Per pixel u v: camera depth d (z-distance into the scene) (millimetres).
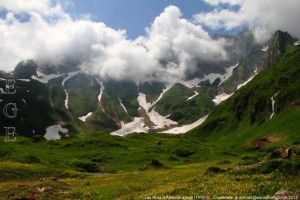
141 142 168125
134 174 70875
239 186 35438
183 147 148750
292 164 38812
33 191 50344
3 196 49188
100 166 110875
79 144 149375
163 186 46156
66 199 45844
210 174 47438
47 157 124375
